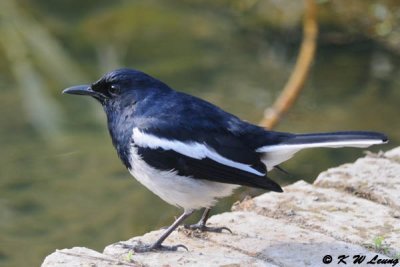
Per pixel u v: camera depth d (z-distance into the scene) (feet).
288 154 25.31
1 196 41.19
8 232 38.04
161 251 24.91
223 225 26.43
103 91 27.63
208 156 25.16
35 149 46.06
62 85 53.62
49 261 23.97
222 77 54.44
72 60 57.21
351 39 57.72
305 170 41.75
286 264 23.57
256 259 23.99
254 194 38.68
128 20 63.36
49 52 58.39
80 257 24.29
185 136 25.46
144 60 57.41
